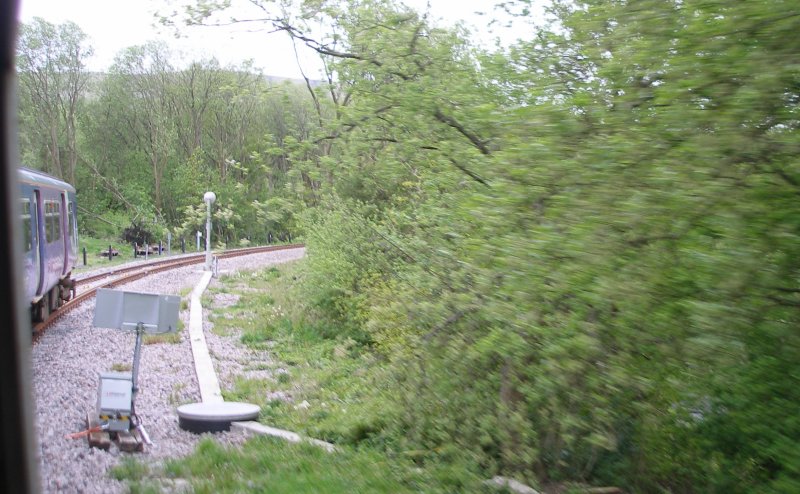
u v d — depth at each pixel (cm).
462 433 866
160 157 5859
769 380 577
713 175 454
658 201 463
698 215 459
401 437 924
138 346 978
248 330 1848
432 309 858
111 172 5916
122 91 5788
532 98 673
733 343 486
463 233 830
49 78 4978
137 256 4572
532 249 520
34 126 4997
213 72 5525
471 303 770
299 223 1558
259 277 3200
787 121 450
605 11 539
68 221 2134
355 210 1280
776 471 707
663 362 607
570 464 842
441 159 901
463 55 975
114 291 975
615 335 587
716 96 454
